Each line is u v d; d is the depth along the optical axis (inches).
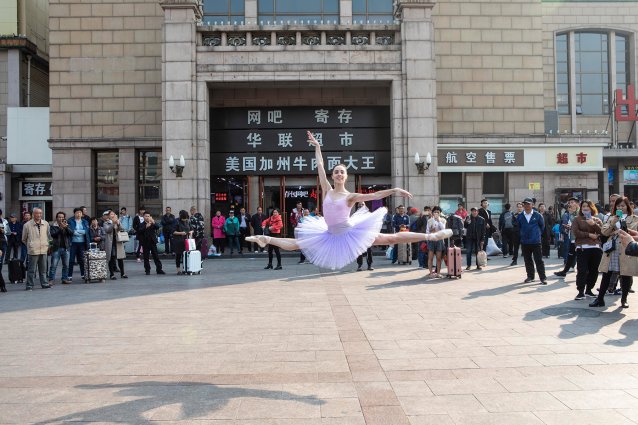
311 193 927.7
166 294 470.0
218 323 341.7
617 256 378.3
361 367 240.8
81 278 612.4
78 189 947.3
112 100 953.5
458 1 991.0
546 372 230.4
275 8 938.7
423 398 199.5
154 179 975.6
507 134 976.3
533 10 999.0
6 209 1013.2
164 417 182.9
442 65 986.7
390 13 941.8
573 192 979.9
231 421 178.5
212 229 868.0
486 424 174.6
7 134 1023.6
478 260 637.3
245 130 919.7
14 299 454.6
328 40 855.7
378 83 867.4
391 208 850.8
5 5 1122.0
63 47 956.6
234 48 837.2
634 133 1294.3
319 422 177.0
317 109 923.4
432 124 841.5
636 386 211.3
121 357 263.6
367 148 922.7
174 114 829.8
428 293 454.0
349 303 409.4
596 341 284.5
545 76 1320.1
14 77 1115.3
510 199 975.6
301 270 652.1
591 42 1359.5
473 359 251.6
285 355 263.3
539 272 509.7
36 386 219.5
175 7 832.3
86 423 178.7
